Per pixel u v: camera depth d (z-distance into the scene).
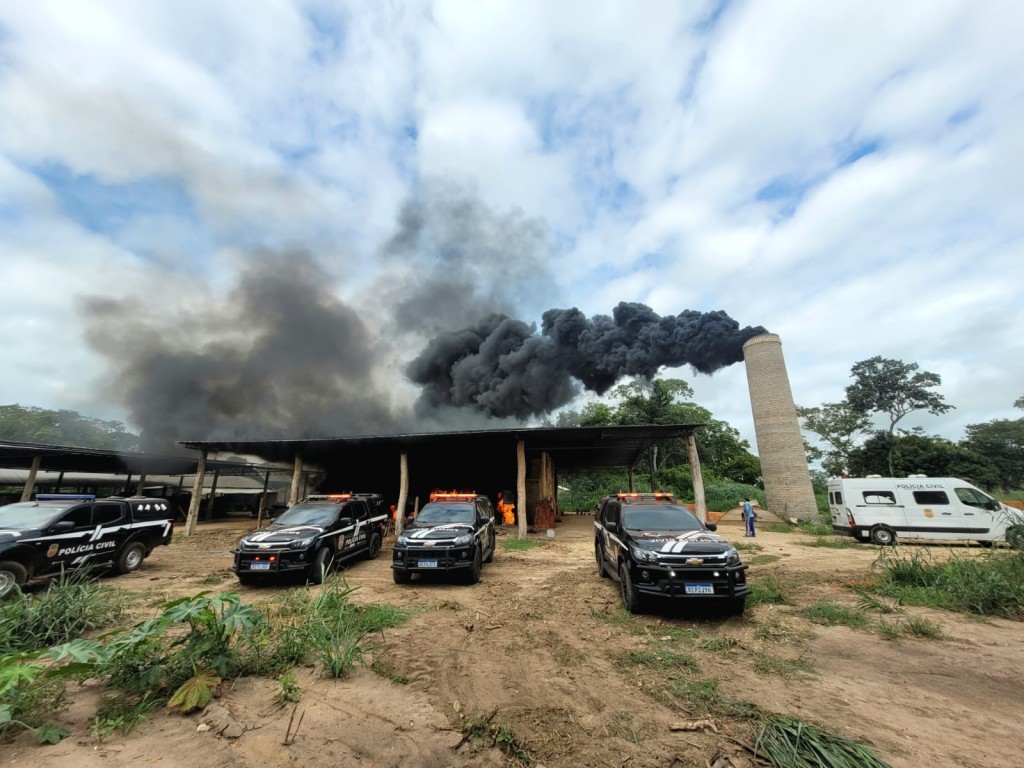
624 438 17.94
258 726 3.47
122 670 4.02
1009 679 4.35
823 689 4.16
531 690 4.18
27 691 3.63
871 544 14.60
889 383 35.06
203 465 19.41
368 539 11.92
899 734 3.36
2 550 7.59
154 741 3.26
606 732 3.44
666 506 8.29
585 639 5.64
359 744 3.25
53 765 2.96
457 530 9.23
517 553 13.37
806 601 7.23
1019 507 19.30
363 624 5.86
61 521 8.77
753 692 4.11
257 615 4.36
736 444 45.81
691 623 6.23
